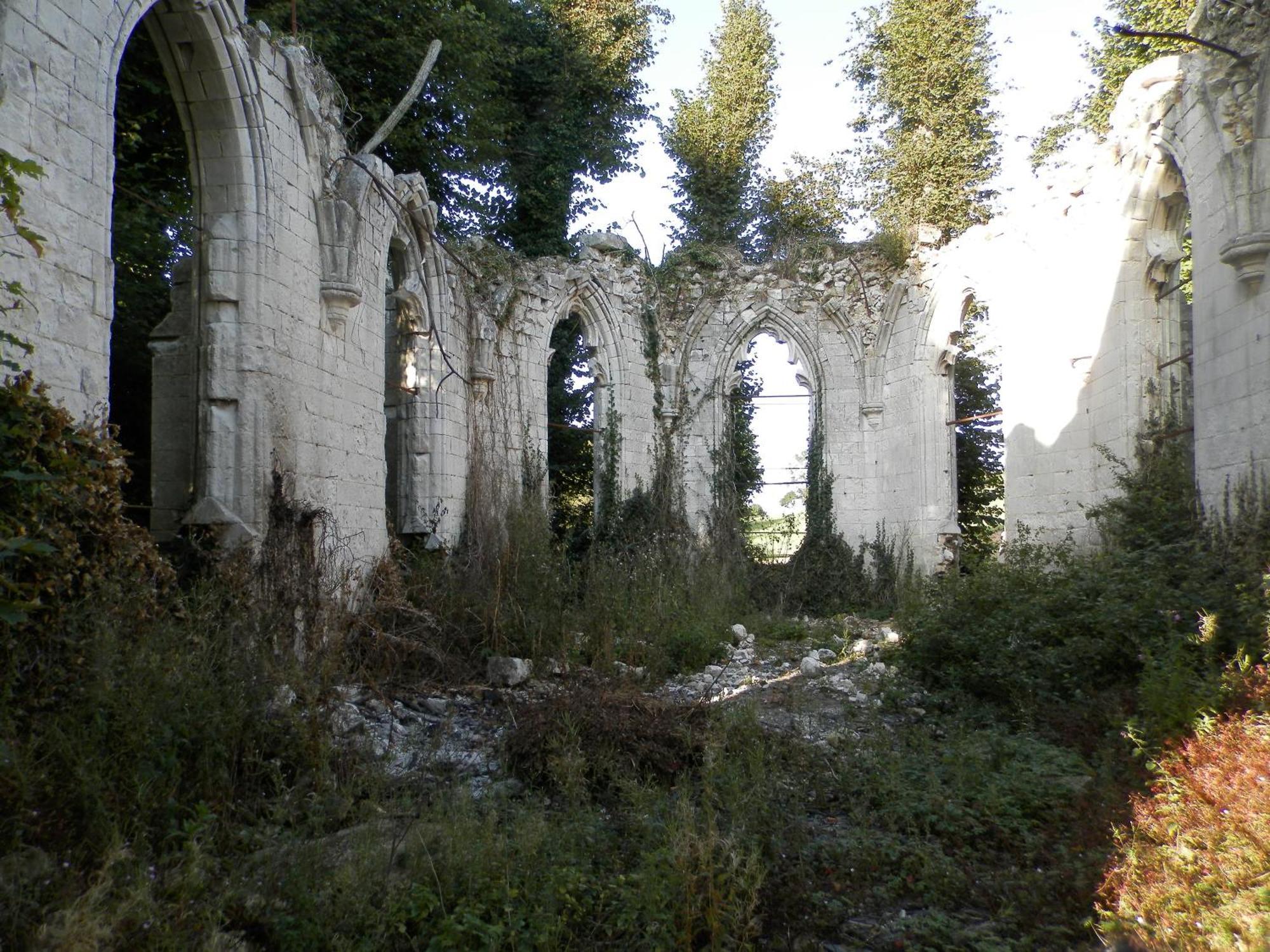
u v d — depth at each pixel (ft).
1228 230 38.22
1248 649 27.32
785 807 21.72
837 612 66.49
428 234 51.80
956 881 19.10
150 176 53.21
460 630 38.73
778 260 74.23
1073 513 53.98
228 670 22.00
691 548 68.23
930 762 25.23
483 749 26.78
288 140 37.09
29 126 22.84
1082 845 19.80
